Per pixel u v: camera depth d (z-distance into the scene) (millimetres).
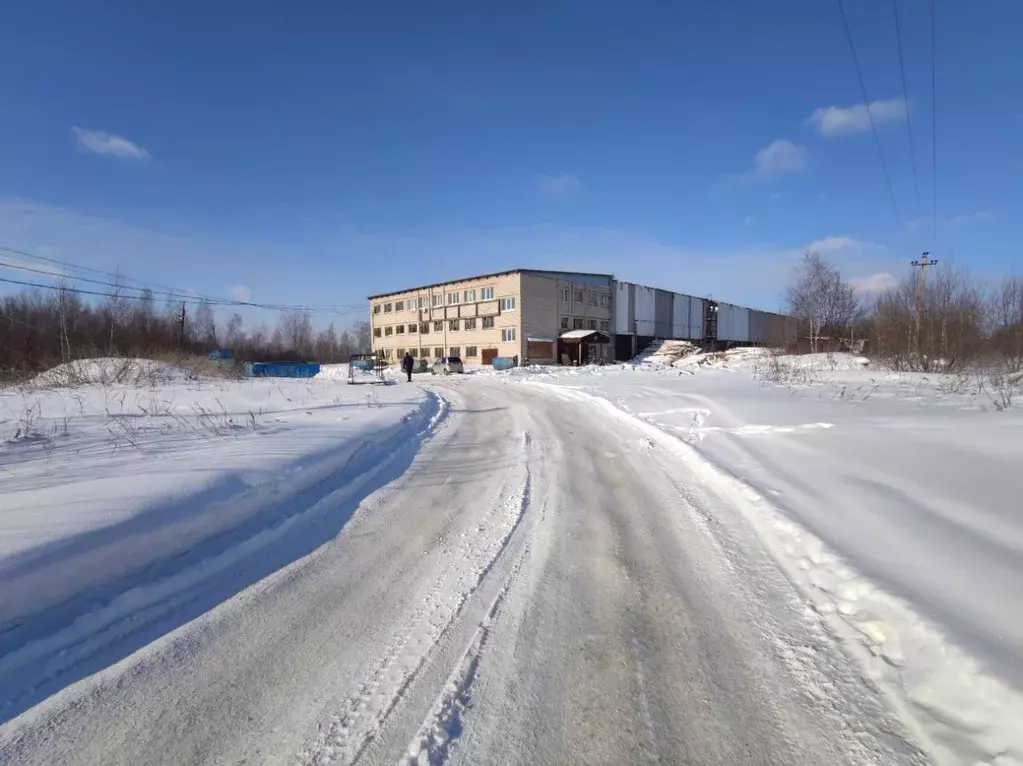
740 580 3621
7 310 32375
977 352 23734
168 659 2750
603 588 3547
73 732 2221
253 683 2559
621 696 2459
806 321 42219
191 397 15438
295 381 24906
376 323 65688
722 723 2281
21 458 6445
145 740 2180
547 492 5957
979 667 2289
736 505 5266
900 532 3902
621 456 7855
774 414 9633
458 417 13039
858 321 43031
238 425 9477
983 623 2645
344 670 2662
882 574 3270
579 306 51781
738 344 77812
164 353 27625
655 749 2143
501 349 48688
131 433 8477
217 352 43469
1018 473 5008
